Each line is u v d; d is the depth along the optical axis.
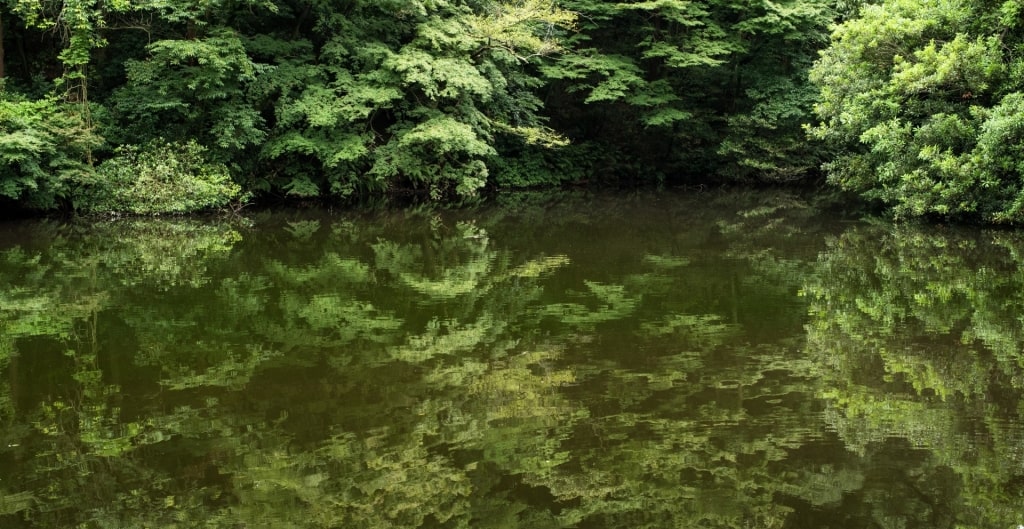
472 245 12.29
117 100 15.08
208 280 9.48
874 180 15.24
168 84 14.60
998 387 5.58
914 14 13.33
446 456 4.62
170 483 4.29
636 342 6.79
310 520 3.91
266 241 12.66
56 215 14.68
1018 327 7.12
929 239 12.31
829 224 14.42
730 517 3.88
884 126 13.12
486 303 8.27
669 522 3.88
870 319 7.46
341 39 16.84
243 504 4.06
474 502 4.08
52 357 6.39
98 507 4.03
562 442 4.80
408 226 14.55
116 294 8.66
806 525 3.84
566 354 6.46
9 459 4.56
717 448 4.67
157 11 14.92
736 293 8.65
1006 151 12.05
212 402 5.42
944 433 4.80
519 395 5.54
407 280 9.52
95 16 14.48
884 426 4.92
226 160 15.62
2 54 14.71
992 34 12.64
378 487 4.25
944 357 6.29
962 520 3.85
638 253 11.38
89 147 14.21
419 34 17.09
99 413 5.21
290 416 5.18
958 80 12.59
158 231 13.48
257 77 15.80
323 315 7.78
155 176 14.61
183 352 6.55
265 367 6.16
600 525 3.86
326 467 4.48
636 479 4.33
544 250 11.72
